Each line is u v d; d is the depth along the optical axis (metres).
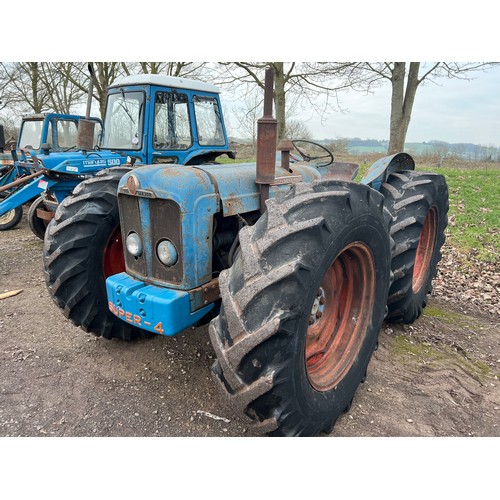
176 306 2.18
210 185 2.34
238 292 1.87
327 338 2.50
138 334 3.28
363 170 13.14
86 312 2.98
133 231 2.40
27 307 3.99
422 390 2.79
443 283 4.99
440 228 3.97
